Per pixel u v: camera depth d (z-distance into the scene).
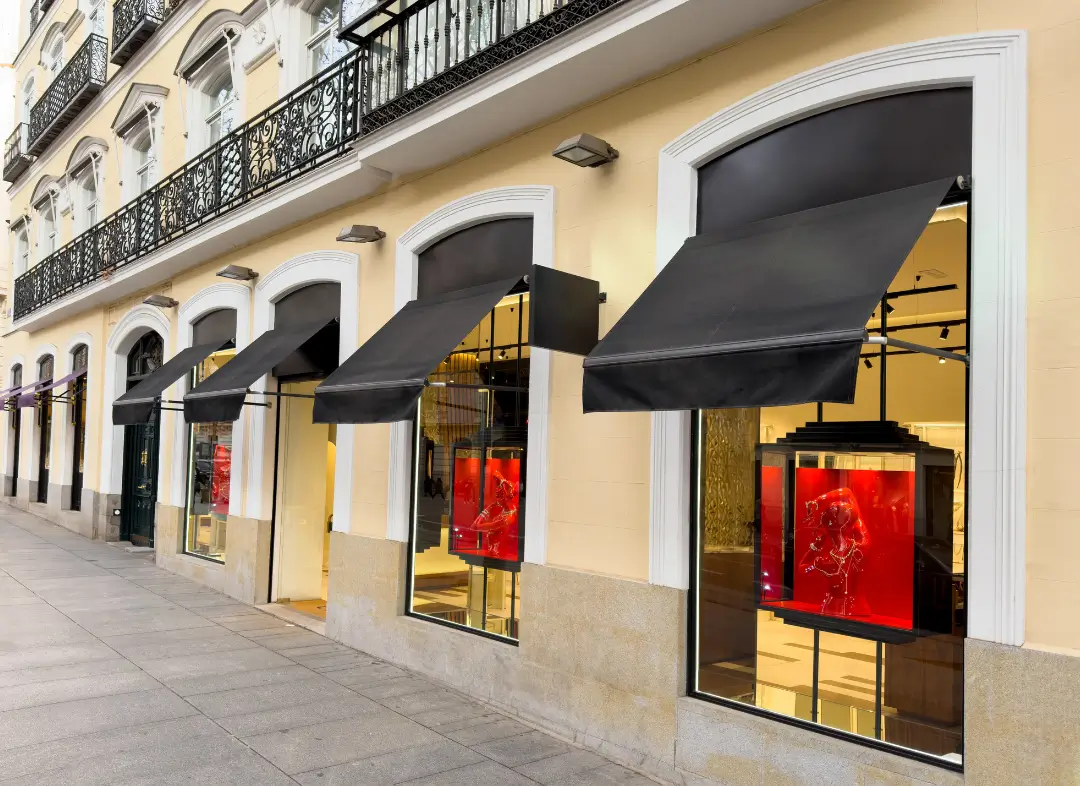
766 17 4.65
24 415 19.66
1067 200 3.53
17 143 20.42
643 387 3.99
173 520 11.40
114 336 14.27
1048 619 3.44
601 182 5.59
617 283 5.39
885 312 4.32
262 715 5.54
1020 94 3.68
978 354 3.72
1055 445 3.48
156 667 6.58
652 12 4.71
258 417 9.38
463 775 4.65
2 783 4.33
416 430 7.16
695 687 4.77
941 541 4.00
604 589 5.18
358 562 7.46
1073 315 3.47
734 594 4.76
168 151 12.61
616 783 4.63
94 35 15.18
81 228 16.47
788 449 4.69
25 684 6.02
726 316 3.90
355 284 7.93
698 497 4.90
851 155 4.37
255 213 8.89
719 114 4.86
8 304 21.78
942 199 3.74
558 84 5.51
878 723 4.14
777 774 4.22
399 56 7.09
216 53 11.20
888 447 4.26
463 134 6.39
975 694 3.57
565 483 5.59
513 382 6.25
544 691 5.51
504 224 6.49
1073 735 3.29
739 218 4.86
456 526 6.63
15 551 12.67
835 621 4.39
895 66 4.11
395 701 5.95
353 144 7.24
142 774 4.51
